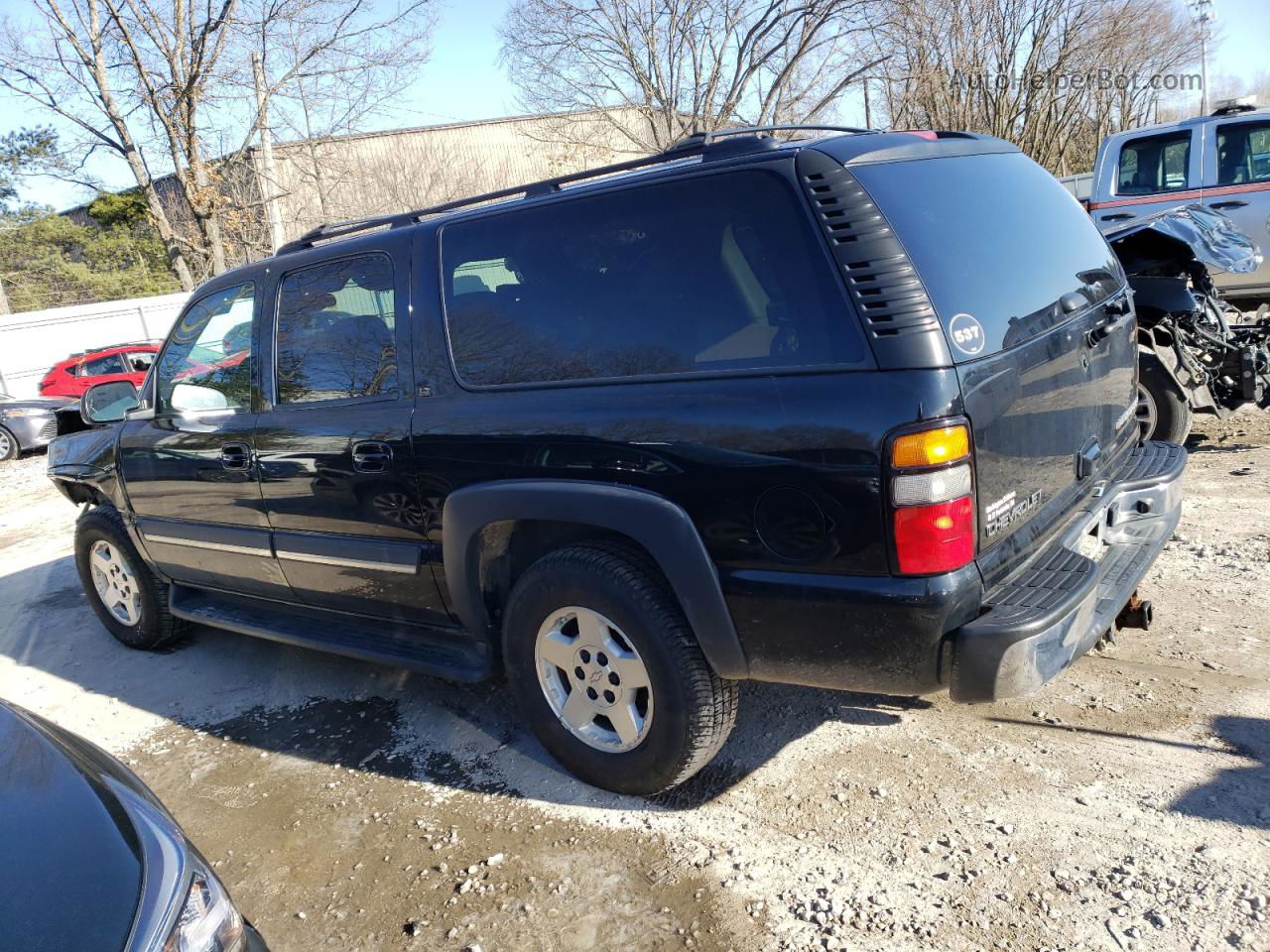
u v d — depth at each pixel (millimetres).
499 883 2852
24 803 2055
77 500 5215
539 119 18750
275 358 3816
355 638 3852
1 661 5250
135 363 16750
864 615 2486
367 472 3430
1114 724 3260
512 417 3010
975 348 2477
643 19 15750
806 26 15719
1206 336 5820
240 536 4055
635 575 2885
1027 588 2615
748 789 3148
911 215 2570
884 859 2738
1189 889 2477
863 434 2383
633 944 2547
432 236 3307
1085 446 3113
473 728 3811
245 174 20109
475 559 3229
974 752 3201
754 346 2586
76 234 32656
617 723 3070
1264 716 3188
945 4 16750
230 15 16656
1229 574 4344
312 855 3105
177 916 1817
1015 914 2473
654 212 2799
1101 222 9195
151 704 4434
